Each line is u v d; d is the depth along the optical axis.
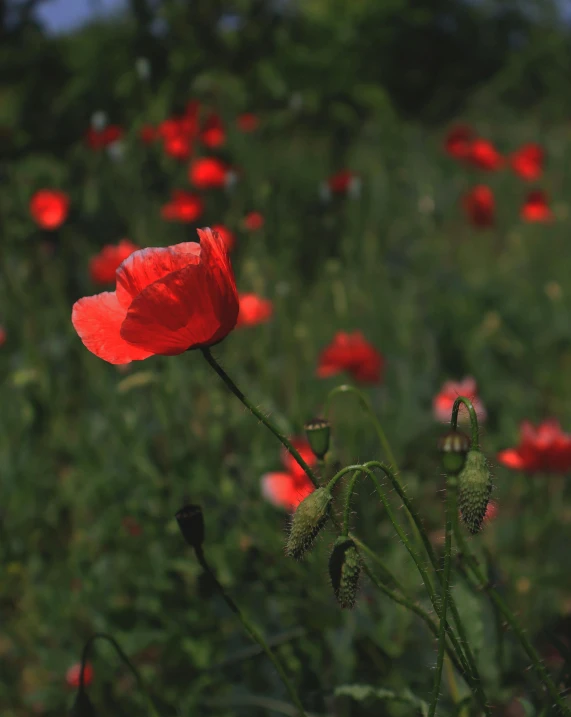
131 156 7.80
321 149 9.55
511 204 10.56
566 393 6.09
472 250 9.13
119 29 9.15
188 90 8.67
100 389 5.37
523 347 6.29
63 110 8.62
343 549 1.86
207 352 2.00
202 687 3.48
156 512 4.12
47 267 7.04
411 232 9.01
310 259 7.72
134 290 2.03
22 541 4.43
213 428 4.48
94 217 7.36
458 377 6.03
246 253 6.92
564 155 12.71
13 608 4.27
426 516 4.43
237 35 9.16
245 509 3.96
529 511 4.35
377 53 15.07
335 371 4.81
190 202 6.61
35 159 8.16
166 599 3.82
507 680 2.87
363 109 10.11
